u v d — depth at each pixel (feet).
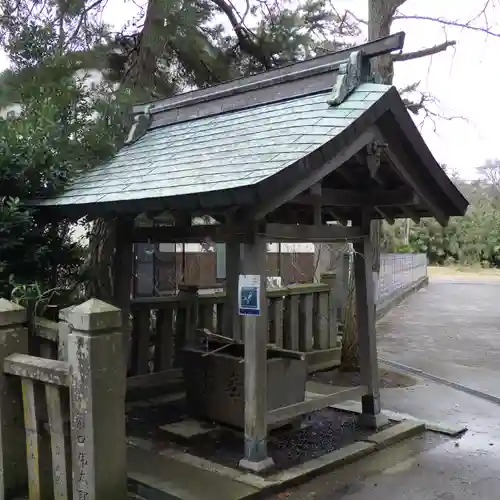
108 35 25.07
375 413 16.29
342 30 31.22
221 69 27.58
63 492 10.03
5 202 15.65
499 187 136.46
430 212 15.80
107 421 9.59
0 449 10.93
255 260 12.83
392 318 46.44
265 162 11.60
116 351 9.71
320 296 26.43
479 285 85.51
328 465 13.57
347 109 12.67
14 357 10.73
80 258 17.83
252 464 12.91
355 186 15.74
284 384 15.38
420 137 13.56
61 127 17.72
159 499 11.88
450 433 16.56
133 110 19.57
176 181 12.80
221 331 21.70
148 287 27.71
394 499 12.26
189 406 16.57
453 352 31.53
